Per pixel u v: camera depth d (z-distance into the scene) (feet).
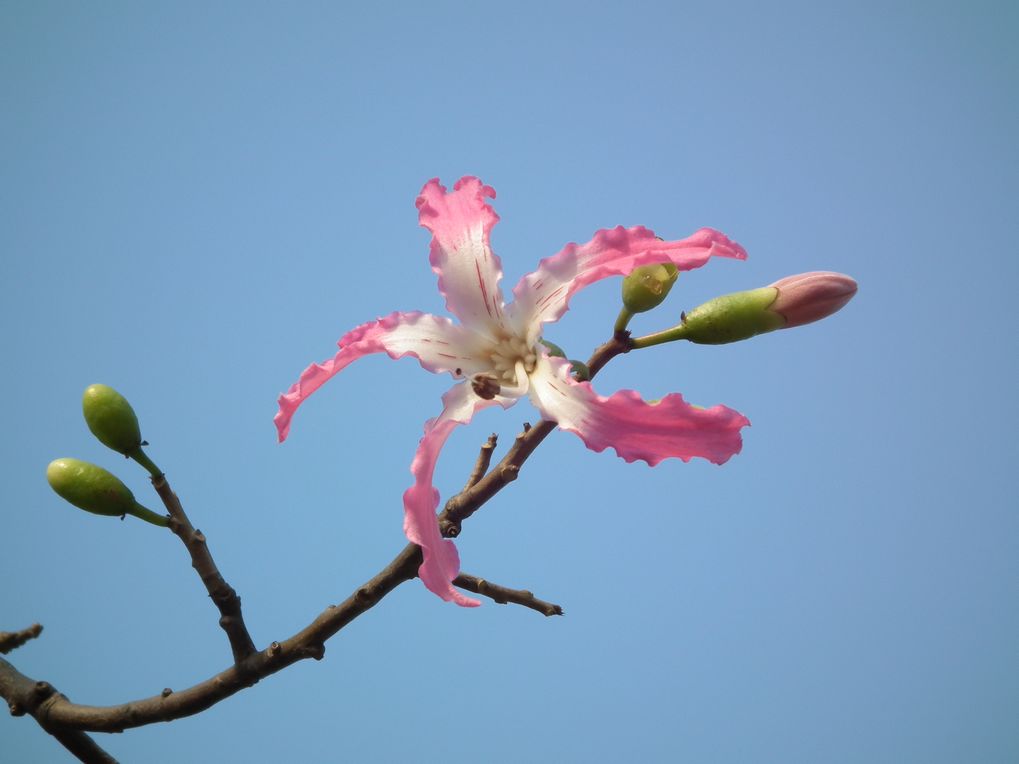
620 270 3.23
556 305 3.25
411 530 3.17
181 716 3.22
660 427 3.14
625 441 3.16
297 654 3.21
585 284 3.24
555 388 3.20
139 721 3.22
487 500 3.24
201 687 3.22
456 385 3.25
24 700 3.24
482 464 3.27
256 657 3.22
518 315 3.27
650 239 3.24
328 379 3.26
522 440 3.23
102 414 3.27
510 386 3.25
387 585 3.20
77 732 3.25
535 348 3.26
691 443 3.14
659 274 3.26
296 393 3.24
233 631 3.22
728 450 3.14
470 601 3.15
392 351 3.27
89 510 3.27
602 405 3.16
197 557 3.24
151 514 3.27
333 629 3.21
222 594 3.23
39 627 3.26
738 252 3.22
